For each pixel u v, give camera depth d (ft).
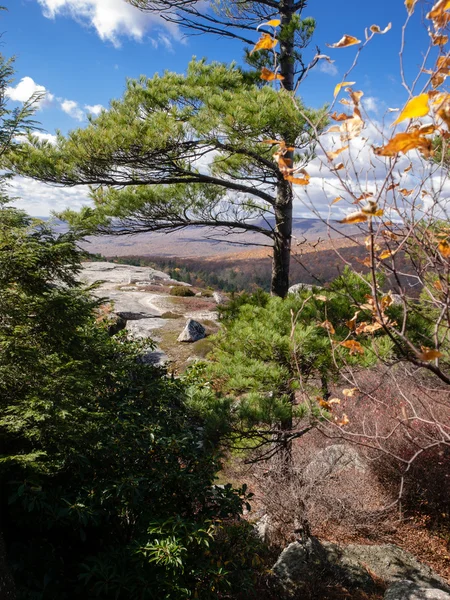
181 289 81.10
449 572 23.09
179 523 14.67
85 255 16.55
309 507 23.90
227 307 25.21
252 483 27.94
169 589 13.30
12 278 15.11
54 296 15.34
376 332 17.83
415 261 6.64
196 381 28.17
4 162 16.39
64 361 15.99
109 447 15.97
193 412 21.53
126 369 20.68
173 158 23.11
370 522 25.55
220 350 24.03
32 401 13.43
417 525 26.30
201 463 18.79
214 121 20.35
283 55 22.91
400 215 6.44
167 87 22.43
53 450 14.82
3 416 14.05
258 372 20.06
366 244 6.34
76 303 16.31
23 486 13.07
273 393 21.21
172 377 23.40
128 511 16.14
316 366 19.43
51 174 23.58
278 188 25.00
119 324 56.80
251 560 18.25
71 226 16.37
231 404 21.24
